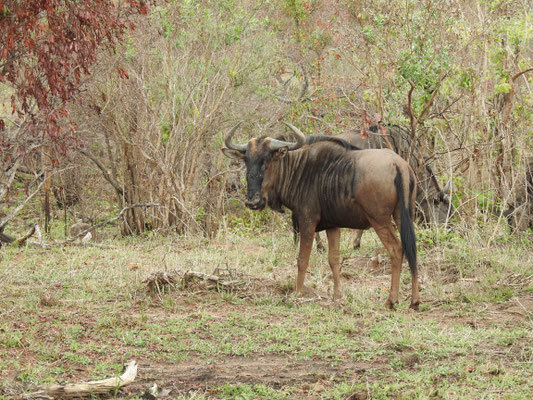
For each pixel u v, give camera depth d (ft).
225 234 60.49
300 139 37.65
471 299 38.17
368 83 55.36
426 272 43.78
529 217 57.00
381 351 29.60
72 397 24.68
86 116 57.67
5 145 39.83
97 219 71.92
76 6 30.35
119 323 34.09
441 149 58.70
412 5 51.52
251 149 38.81
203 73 62.85
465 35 54.13
